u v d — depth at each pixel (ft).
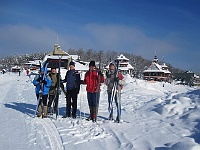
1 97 50.14
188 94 30.09
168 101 29.45
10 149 17.65
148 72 239.09
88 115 30.01
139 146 17.78
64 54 172.76
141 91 55.83
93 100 26.21
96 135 20.74
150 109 29.37
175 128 21.31
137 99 41.81
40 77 29.22
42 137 20.56
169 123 23.21
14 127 23.98
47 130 22.82
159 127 22.17
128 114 29.35
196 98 27.22
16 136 20.89
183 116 24.11
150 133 20.48
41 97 28.60
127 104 36.37
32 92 62.80
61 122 26.08
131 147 17.66
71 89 28.04
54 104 30.37
